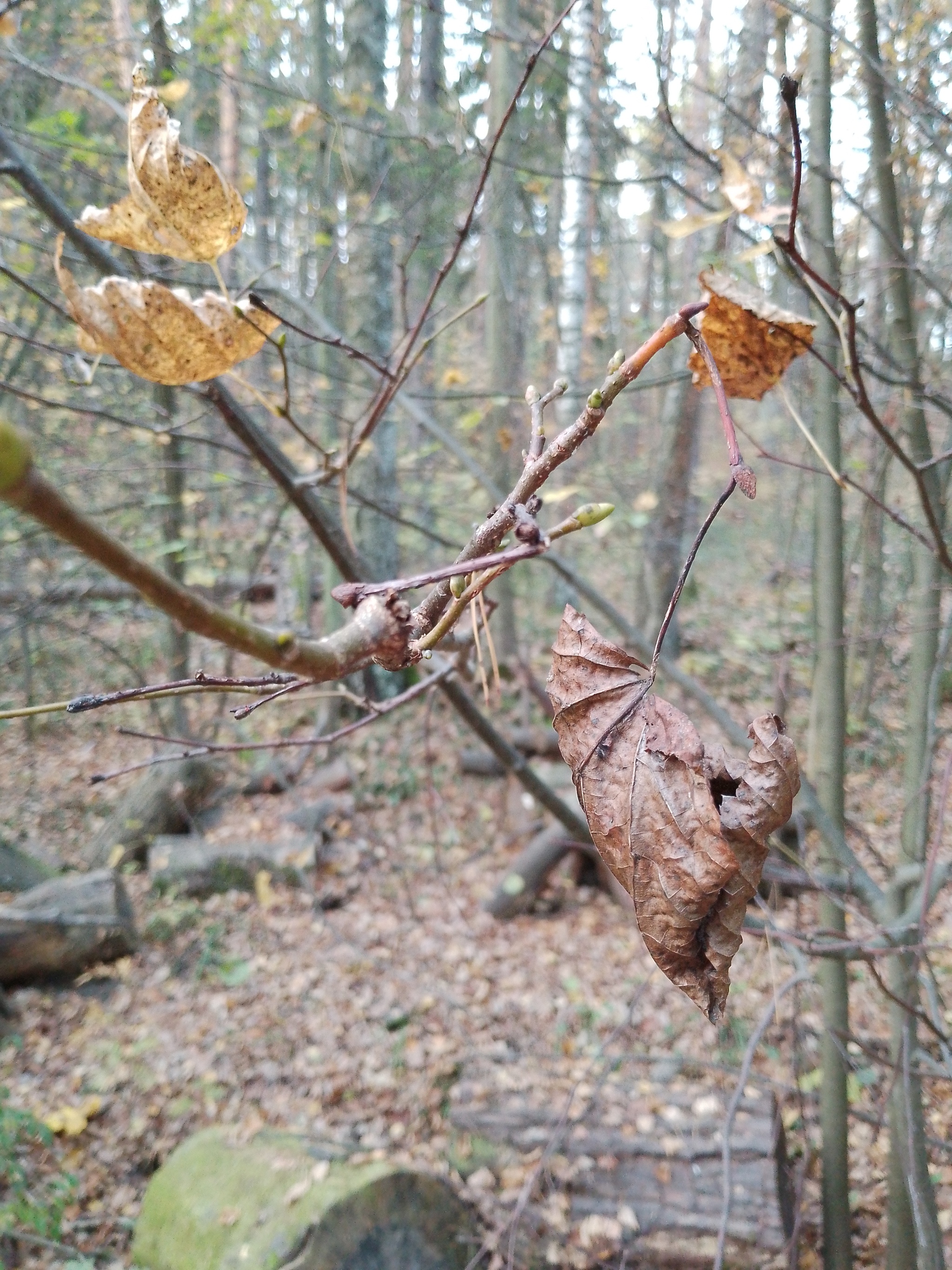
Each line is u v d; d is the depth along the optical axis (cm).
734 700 682
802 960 284
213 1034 436
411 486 784
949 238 327
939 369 306
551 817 584
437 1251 302
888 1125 268
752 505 1007
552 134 618
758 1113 334
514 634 704
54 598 567
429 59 640
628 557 965
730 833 71
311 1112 389
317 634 713
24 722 721
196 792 618
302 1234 279
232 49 463
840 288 224
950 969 411
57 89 440
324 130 517
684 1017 436
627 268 1076
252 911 536
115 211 103
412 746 706
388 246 650
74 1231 329
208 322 103
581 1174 319
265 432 274
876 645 594
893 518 171
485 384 725
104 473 441
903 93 201
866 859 492
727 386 116
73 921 467
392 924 532
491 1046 427
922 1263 226
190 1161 322
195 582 509
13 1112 335
